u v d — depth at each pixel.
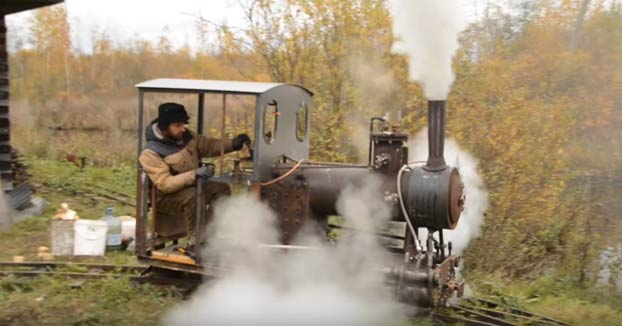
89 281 6.91
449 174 6.02
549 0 13.59
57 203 11.80
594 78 12.95
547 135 9.59
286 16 12.36
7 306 6.16
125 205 11.94
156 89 6.46
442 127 6.08
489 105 9.99
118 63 26.20
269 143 6.45
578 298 7.88
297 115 7.08
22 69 28.06
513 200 9.30
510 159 9.38
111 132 18.81
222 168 6.38
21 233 9.37
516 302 7.18
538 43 12.87
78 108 21.67
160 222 6.77
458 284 6.20
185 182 6.32
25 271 7.41
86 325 5.82
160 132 6.54
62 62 28.00
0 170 10.66
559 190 9.45
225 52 13.14
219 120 7.91
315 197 6.41
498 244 9.12
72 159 16.06
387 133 6.28
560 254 9.02
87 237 8.26
